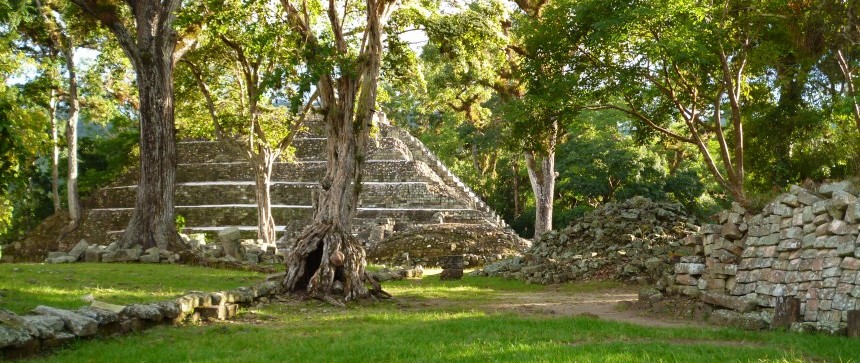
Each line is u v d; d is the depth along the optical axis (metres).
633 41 21.30
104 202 60.91
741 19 20.59
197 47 34.47
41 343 8.98
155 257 27.64
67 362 8.36
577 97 23.25
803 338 10.52
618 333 11.42
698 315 14.88
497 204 64.19
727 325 13.07
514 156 59.19
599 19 20.97
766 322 12.37
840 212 12.25
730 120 27.03
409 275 29.84
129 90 49.00
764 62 21.58
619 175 52.50
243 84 39.97
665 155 56.31
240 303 14.68
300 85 17.59
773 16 20.17
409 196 52.50
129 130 66.00
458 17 23.20
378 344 9.86
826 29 20.08
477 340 10.21
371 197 52.97
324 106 18.52
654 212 29.11
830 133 26.31
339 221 17.86
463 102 46.28
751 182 26.73
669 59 20.64
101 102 50.25
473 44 24.23
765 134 25.39
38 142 36.41
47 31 43.94
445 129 68.31
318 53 18.16
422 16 22.77
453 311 15.71
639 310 16.52
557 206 59.75
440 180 56.25
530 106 23.50
